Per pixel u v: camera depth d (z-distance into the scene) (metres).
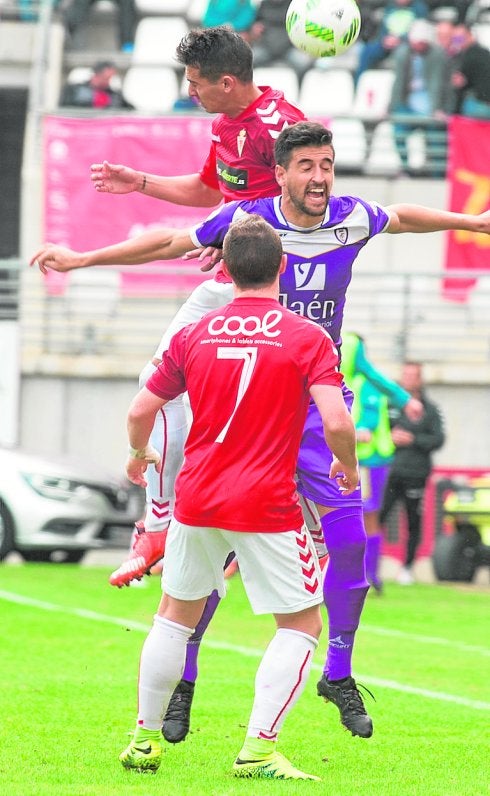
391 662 31.38
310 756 20.62
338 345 21.48
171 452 21.55
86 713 23.41
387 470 47.41
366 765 19.89
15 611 37.62
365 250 69.88
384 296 68.25
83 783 17.77
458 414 62.75
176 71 77.56
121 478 61.06
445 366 62.91
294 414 17.89
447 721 23.92
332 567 21.28
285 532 17.86
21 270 68.06
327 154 19.53
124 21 78.44
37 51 75.62
